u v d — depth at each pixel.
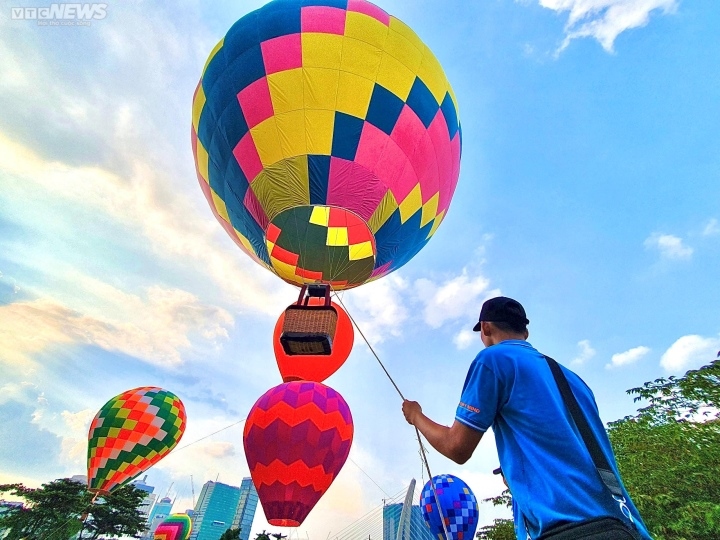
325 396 13.62
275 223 10.12
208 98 9.00
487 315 2.64
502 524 19.73
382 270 9.71
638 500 11.93
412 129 8.57
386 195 8.52
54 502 32.75
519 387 2.04
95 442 18.25
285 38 8.44
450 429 2.13
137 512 37.38
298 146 8.20
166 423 19.03
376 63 8.44
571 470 1.75
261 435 12.66
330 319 7.66
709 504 10.66
